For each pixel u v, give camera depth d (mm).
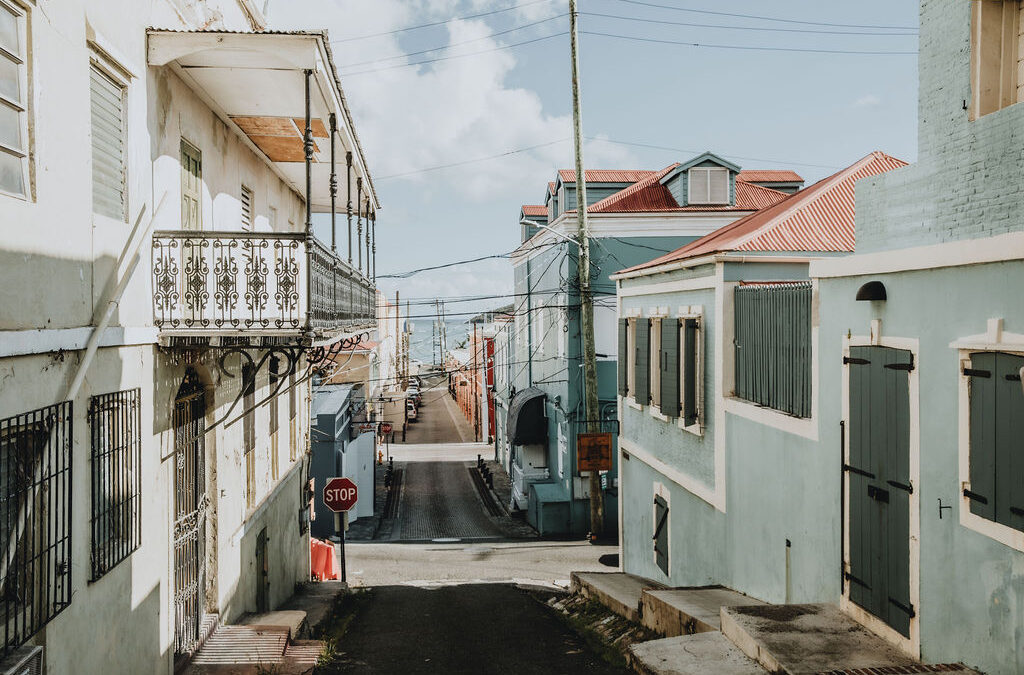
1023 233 4609
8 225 4461
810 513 7602
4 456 4512
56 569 4887
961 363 5254
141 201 6648
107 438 5848
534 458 27141
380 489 33906
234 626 8969
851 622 6668
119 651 6008
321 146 10914
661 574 12688
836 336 7066
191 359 7812
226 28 9852
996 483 4902
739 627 6617
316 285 7629
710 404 10398
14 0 4598
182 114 7848
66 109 5223
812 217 10500
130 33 6422
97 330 5480
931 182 5855
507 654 8930
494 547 21625
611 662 8047
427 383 101125
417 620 11328
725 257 9719
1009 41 5340
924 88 5949
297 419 14953
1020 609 4688
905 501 5922
